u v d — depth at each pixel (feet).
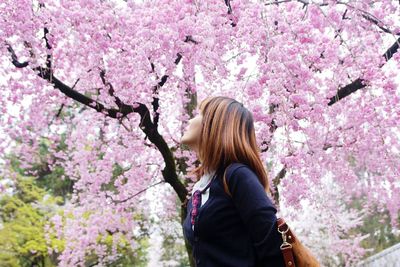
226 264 5.19
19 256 40.04
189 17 13.98
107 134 19.74
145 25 14.52
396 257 33.24
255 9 14.20
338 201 33.60
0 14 14.14
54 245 30.12
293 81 13.97
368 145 18.71
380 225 47.26
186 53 14.48
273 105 15.46
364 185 25.43
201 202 5.55
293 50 13.61
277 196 17.95
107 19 14.29
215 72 15.28
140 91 14.92
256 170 5.54
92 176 20.67
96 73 15.85
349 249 35.53
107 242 29.81
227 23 15.25
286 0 15.39
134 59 13.96
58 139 21.94
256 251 5.17
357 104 17.31
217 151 5.54
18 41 14.84
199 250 5.42
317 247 36.83
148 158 20.21
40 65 15.06
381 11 15.71
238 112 5.74
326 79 15.38
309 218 36.68
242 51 14.83
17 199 37.29
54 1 14.48
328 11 14.93
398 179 19.83
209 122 5.70
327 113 16.55
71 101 19.21
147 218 30.66
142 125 16.38
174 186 17.80
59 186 50.60
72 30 14.55
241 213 5.17
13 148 21.35
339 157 18.93
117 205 21.11
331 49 14.52
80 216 23.56
